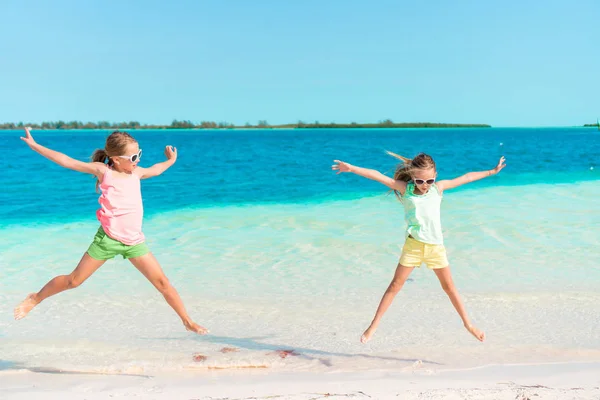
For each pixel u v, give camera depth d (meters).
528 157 31.00
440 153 36.88
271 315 5.83
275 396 3.78
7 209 12.79
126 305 6.17
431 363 4.50
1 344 5.01
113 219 4.23
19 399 3.76
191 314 5.88
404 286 6.84
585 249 8.50
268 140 77.19
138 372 4.38
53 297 6.41
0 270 7.54
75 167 4.20
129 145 4.30
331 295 6.50
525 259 7.97
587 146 47.22
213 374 4.32
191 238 9.58
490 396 3.73
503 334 5.17
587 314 5.69
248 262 8.00
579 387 3.90
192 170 23.53
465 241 9.09
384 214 11.91
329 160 30.17
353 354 4.75
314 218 11.47
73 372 4.36
